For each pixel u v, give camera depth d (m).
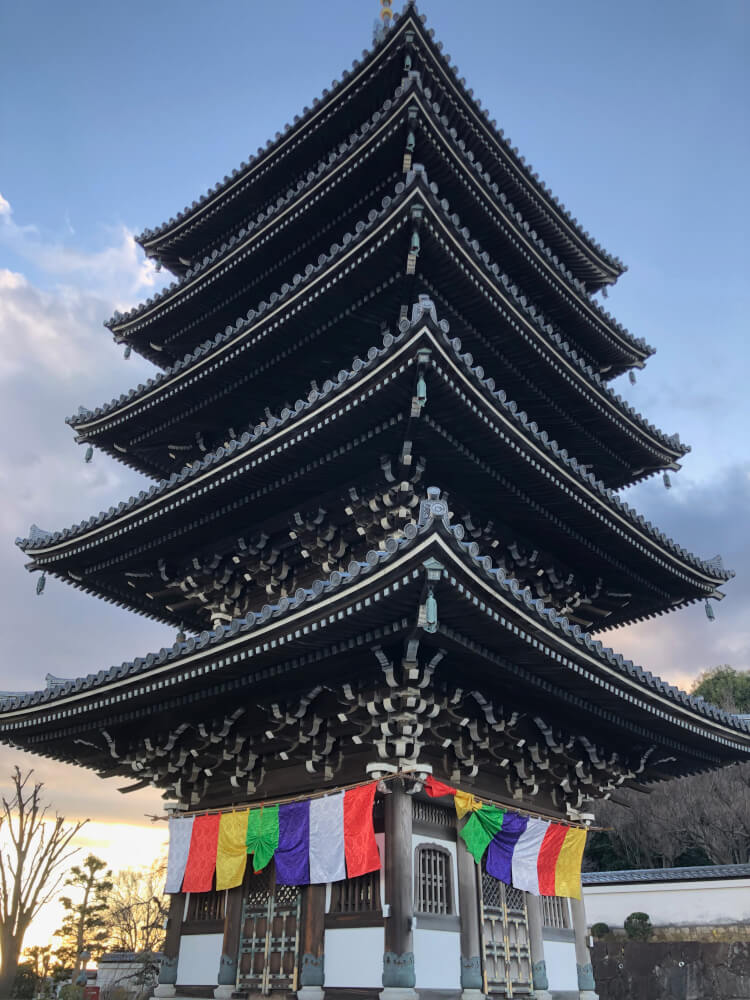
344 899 12.96
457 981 12.52
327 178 20.30
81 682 15.61
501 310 17.67
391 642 12.21
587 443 21.83
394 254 16.59
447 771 14.04
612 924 33.78
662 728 16.72
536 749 15.38
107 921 52.72
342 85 22.36
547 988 14.53
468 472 16.02
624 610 21.78
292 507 17.64
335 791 13.24
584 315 23.23
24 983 36.03
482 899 13.82
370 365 13.59
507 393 20.02
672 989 27.86
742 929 31.02
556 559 19.52
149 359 26.53
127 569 20.55
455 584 10.92
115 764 19.16
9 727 17.42
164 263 27.95
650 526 18.42
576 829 16.03
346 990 12.17
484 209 20.38
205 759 16.22
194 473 16.92
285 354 19.45
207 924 15.10
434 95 21.98
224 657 13.27
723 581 20.06
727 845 48.22
